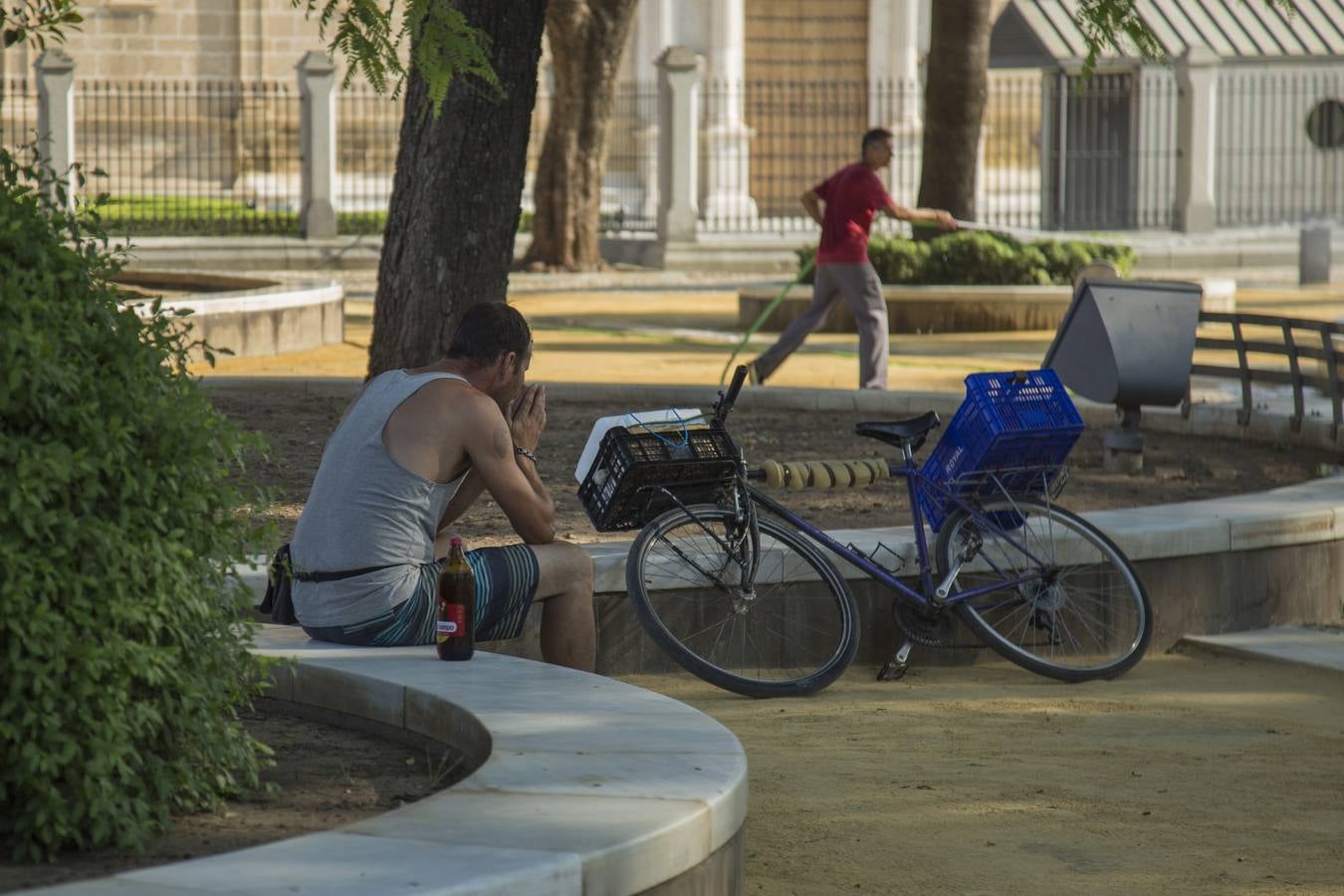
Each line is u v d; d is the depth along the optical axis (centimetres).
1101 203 5384
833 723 1009
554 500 1433
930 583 1141
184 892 501
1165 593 1273
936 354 3014
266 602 910
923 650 1186
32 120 5419
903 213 2225
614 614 1092
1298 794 890
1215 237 5181
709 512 1075
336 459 868
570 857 536
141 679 611
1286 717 1065
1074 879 752
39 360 570
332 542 855
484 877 515
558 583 911
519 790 609
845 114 6400
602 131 4712
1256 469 1688
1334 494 1429
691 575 1085
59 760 567
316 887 506
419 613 855
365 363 2748
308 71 4788
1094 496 1516
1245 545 1308
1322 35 5534
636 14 6166
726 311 3900
